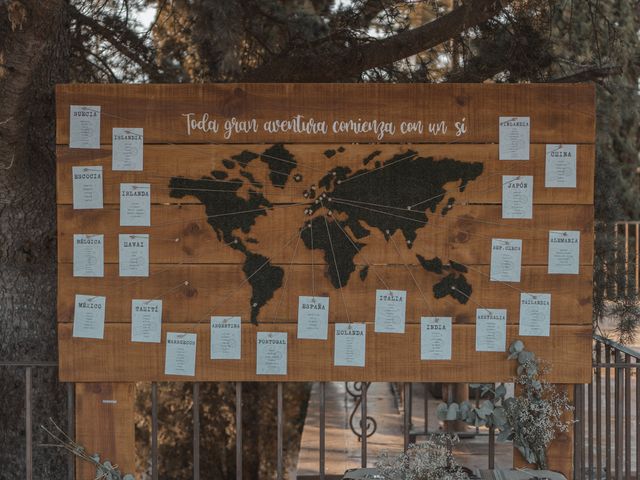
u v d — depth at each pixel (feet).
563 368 13.07
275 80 19.11
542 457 13.20
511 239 13.06
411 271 13.10
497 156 13.03
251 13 20.31
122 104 13.09
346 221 13.10
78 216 13.14
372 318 13.12
